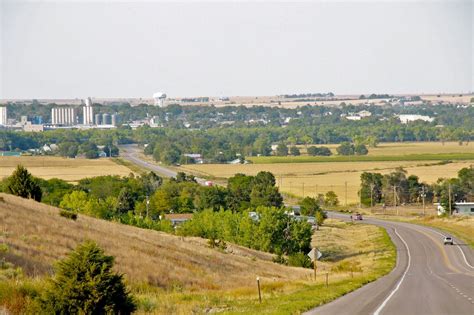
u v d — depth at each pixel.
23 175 128.62
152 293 67.44
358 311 54.78
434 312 54.44
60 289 44.81
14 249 70.12
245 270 100.25
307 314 52.59
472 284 83.62
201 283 79.81
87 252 45.38
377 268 116.56
